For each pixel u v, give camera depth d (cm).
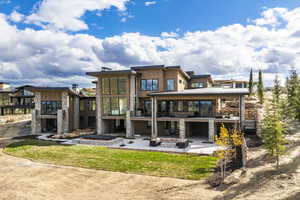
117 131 3409
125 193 1045
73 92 3512
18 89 5066
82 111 3909
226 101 4191
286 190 864
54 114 3438
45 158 1730
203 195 955
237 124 2325
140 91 3119
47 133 3394
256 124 2197
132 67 3127
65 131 3347
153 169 1409
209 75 3562
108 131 3259
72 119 3616
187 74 3597
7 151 2025
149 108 3148
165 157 1736
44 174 1341
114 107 3058
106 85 3100
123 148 2138
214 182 1105
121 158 1712
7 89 5541
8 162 1628
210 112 2894
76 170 1415
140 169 1414
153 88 3047
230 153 1387
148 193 1034
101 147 2214
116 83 3048
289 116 1891
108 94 3089
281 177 994
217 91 2528
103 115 3112
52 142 2553
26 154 1880
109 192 1062
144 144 2352
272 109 1230
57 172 1377
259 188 941
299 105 2127
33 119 3406
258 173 1108
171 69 2956
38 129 3431
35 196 1018
